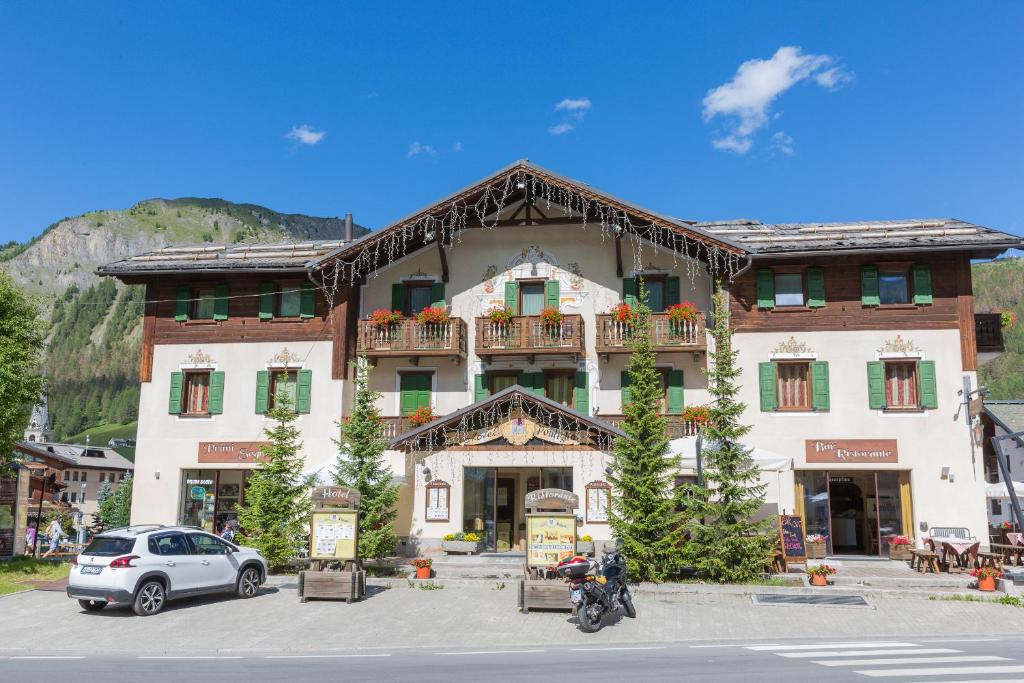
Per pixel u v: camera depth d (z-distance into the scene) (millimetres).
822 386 22375
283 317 25156
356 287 25750
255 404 24766
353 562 15797
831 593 16344
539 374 24516
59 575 19203
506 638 12484
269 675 9219
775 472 22234
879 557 21422
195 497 24781
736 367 22859
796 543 18781
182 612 14523
